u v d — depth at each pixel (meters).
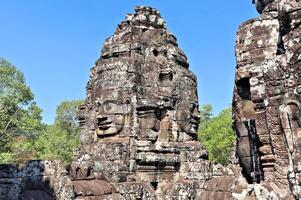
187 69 13.54
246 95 5.93
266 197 4.87
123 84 11.94
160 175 11.40
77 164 10.06
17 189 7.53
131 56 12.33
